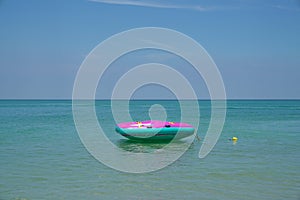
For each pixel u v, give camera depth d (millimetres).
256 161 14656
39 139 20844
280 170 13062
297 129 27438
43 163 14023
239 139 21594
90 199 9789
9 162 14141
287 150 17375
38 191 10406
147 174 12516
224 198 9922
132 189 10695
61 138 21375
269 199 9828
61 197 9906
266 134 24031
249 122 34469
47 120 35562
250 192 10430
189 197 9977
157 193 10344
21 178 11758
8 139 20766
